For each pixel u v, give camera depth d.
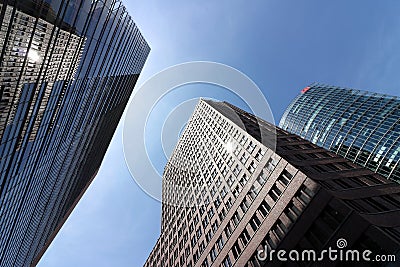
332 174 28.02
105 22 31.83
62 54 24.05
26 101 21.34
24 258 52.19
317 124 109.50
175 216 61.97
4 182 24.53
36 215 44.81
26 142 25.19
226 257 31.69
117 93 55.84
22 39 17.55
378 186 26.59
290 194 25.73
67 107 32.03
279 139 40.75
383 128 83.06
